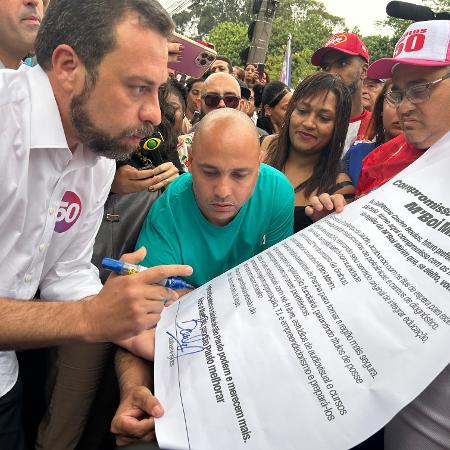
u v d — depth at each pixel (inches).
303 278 35.8
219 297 38.8
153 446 30.0
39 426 52.6
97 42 32.8
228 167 41.8
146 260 47.3
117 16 32.4
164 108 65.7
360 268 34.1
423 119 44.8
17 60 67.0
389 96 49.1
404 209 37.0
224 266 49.9
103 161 45.6
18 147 36.8
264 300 35.7
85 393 49.2
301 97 72.3
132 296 31.5
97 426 49.9
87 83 34.1
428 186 37.5
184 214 48.3
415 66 44.9
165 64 34.6
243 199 44.2
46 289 48.8
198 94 149.2
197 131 43.8
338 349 30.1
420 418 31.1
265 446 28.0
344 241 37.5
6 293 42.3
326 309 32.4
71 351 48.3
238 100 113.7
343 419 27.5
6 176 37.0
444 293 29.6
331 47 98.4
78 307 33.7
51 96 36.8
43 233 41.9
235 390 30.7
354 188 73.0
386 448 34.0
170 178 58.4
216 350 33.7
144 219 59.7
